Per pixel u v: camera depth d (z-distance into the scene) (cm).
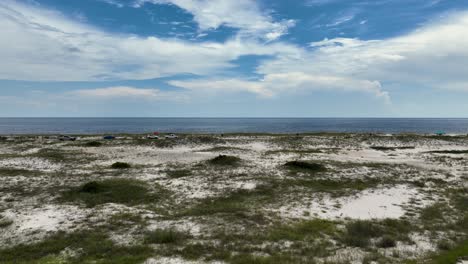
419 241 1170
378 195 1922
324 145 4922
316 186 2166
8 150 4150
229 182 2261
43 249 1059
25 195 1841
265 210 1590
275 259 962
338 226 1363
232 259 962
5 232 1247
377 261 966
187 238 1168
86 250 1048
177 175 2536
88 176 2450
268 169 2773
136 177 2447
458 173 2686
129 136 6825
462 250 1061
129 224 1340
